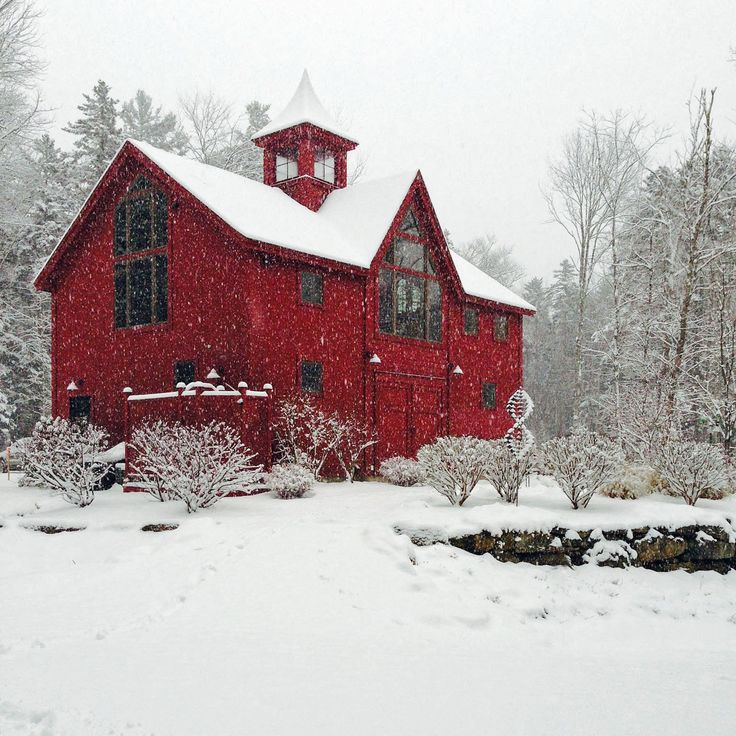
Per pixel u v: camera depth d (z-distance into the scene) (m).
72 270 22.66
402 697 5.07
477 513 11.88
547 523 11.79
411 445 22.30
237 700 4.91
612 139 38.75
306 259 18.77
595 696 5.27
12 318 34.97
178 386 16.16
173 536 11.19
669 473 14.82
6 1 29.72
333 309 20.06
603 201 39.72
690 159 29.78
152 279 20.25
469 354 25.34
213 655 6.07
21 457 19.05
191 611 7.73
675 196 33.06
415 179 22.80
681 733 4.46
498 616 8.78
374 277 21.22
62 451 15.59
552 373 61.19
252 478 14.05
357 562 9.70
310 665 5.85
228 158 42.16
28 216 36.03
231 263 18.31
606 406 33.88
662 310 32.16
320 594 8.50
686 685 5.74
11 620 7.40
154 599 8.20
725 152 33.25
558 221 41.12
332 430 19.41
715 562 12.99
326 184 24.81
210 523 11.59
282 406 18.28
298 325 18.98
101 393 21.33
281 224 19.84
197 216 19.27
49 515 13.59
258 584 8.71
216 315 18.55
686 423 28.27
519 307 27.47
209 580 8.84
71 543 11.70
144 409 17.03
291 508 13.51
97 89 41.81
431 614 8.27
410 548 10.58
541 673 6.01
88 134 41.53
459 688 5.36
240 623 7.30
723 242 31.39
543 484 16.72
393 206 22.00
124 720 4.52
